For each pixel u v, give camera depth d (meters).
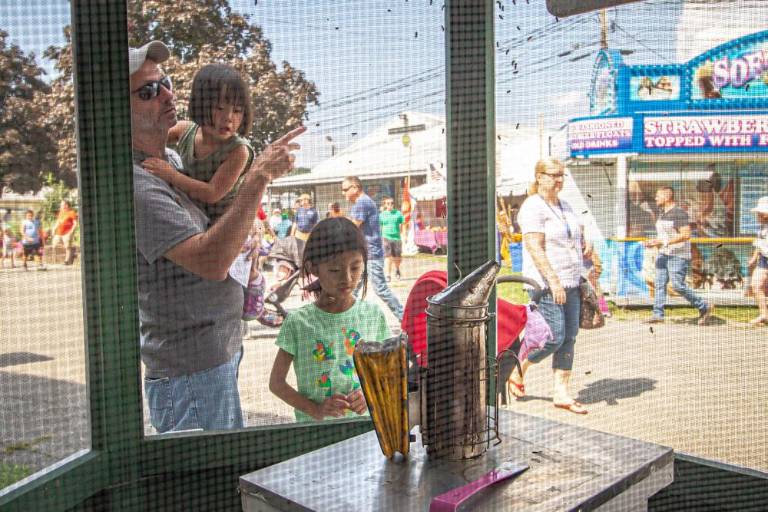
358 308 1.92
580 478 1.10
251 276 1.85
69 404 1.47
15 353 1.41
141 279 1.62
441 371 1.19
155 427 1.70
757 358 2.16
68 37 1.39
